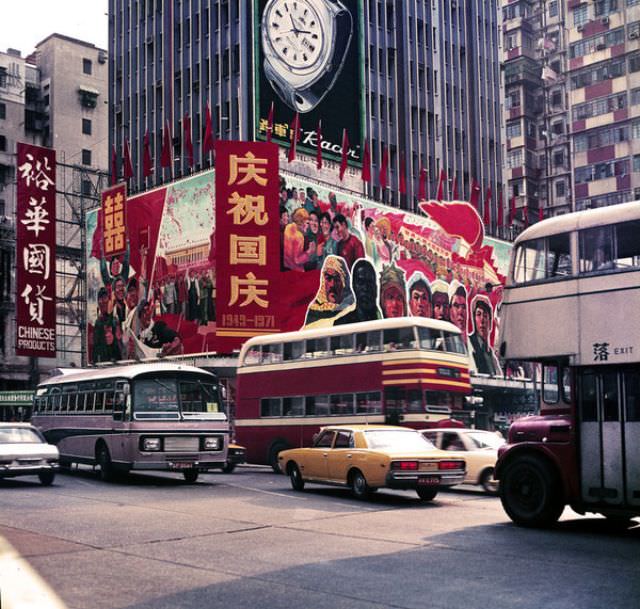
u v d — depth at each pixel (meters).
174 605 7.23
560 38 77.31
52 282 47.44
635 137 70.31
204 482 21.23
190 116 54.78
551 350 12.47
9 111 79.75
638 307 11.57
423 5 62.81
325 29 54.56
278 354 27.33
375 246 49.75
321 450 17.88
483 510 14.90
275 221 40.19
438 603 7.31
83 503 15.48
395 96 59.41
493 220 66.38
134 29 59.72
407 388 23.12
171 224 47.47
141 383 20.12
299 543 10.68
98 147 83.75
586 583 8.15
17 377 67.62
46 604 7.29
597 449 11.94
